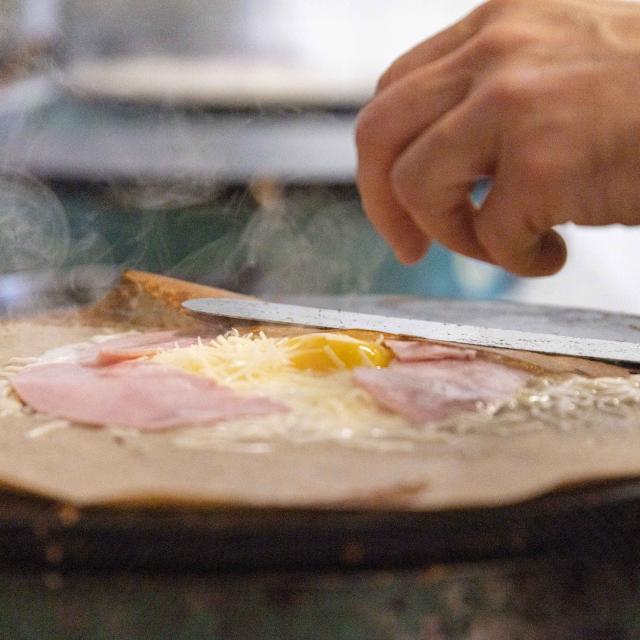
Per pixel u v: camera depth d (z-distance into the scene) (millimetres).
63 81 1629
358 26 1780
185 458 656
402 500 620
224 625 606
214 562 603
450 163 680
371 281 1390
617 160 669
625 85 669
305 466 650
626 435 688
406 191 690
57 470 642
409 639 610
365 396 707
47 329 833
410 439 678
